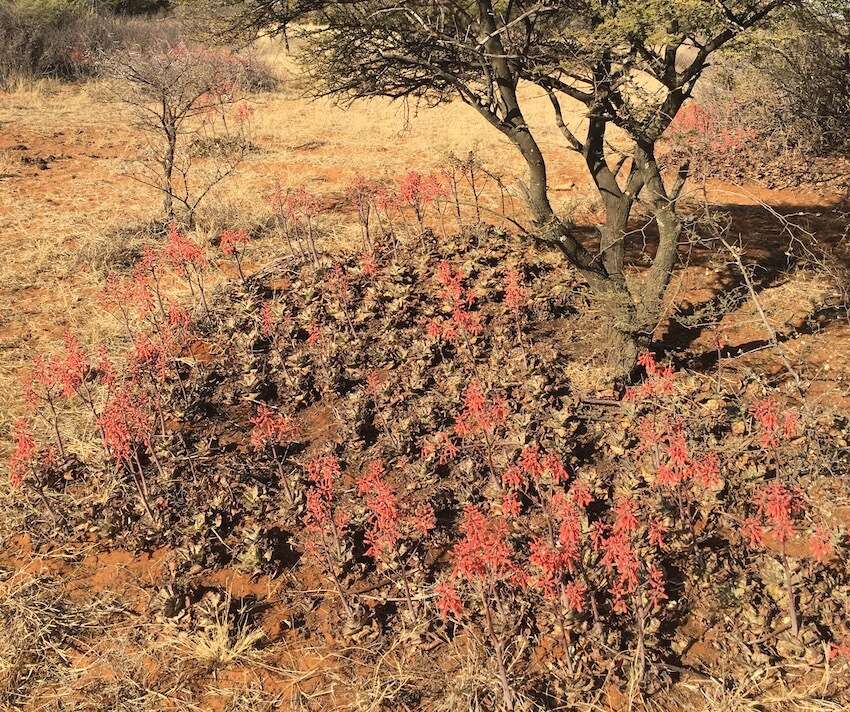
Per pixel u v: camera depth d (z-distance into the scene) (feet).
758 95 47.75
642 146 21.42
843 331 25.23
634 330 22.18
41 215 39.22
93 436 22.15
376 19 21.48
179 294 30.17
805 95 44.39
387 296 28.40
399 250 32.37
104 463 20.76
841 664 14.37
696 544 17.22
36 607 16.62
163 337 26.55
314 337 24.30
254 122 64.18
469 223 35.65
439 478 20.02
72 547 18.44
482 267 29.96
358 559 17.84
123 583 17.39
